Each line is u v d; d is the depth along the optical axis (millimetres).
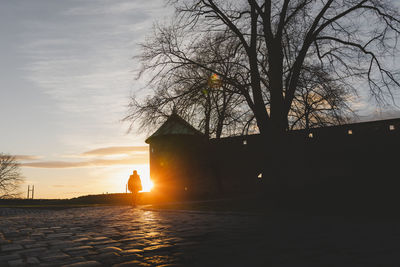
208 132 17266
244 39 17109
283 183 15711
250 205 14094
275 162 15969
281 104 16250
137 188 18750
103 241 6121
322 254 4793
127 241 6105
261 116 16531
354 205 12039
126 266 4242
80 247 5500
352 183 18844
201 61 16891
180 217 10938
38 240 6395
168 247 5461
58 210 18359
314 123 16938
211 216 11156
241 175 32219
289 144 16484
